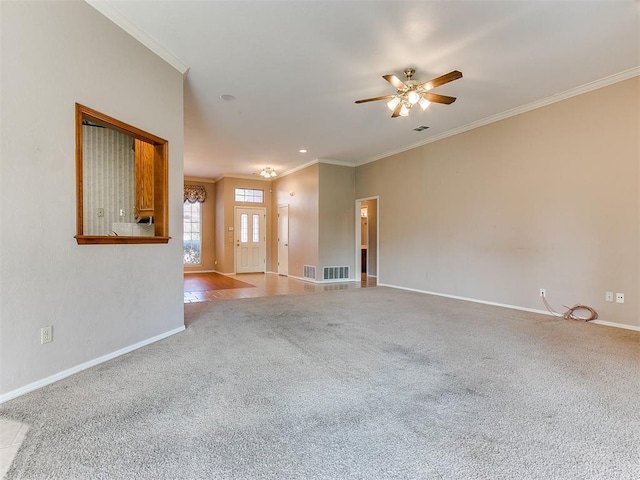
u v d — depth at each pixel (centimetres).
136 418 183
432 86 337
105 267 270
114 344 277
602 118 393
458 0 262
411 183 662
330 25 293
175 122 348
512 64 358
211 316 427
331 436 168
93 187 430
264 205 1020
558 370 254
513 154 483
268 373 246
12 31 205
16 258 208
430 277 620
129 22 283
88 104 252
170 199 340
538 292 454
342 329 367
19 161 209
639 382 233
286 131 577
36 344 219
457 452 155
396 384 229
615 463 149
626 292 375
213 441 163
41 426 175
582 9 271
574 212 418
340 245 814
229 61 351
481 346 310
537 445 161
